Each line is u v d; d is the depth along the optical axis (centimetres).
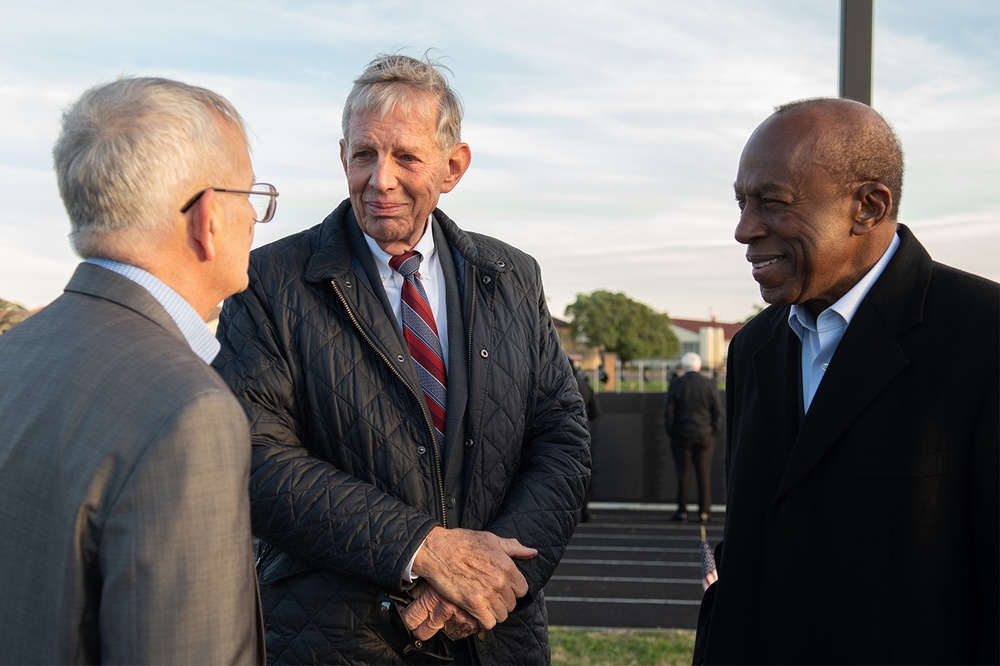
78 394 125
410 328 221
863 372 162
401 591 195
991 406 149
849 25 203
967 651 153
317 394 209
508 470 224
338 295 211
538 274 250
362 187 213
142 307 133
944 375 155
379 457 207
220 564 121
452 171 229
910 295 164
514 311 233
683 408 1098
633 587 731
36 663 121
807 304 177
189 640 117
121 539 117
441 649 207
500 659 217
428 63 221
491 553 198
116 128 133
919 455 154
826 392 165
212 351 144
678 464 1111
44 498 123
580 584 744
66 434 123
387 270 224
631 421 1216
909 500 154
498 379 223
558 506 223
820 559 162
